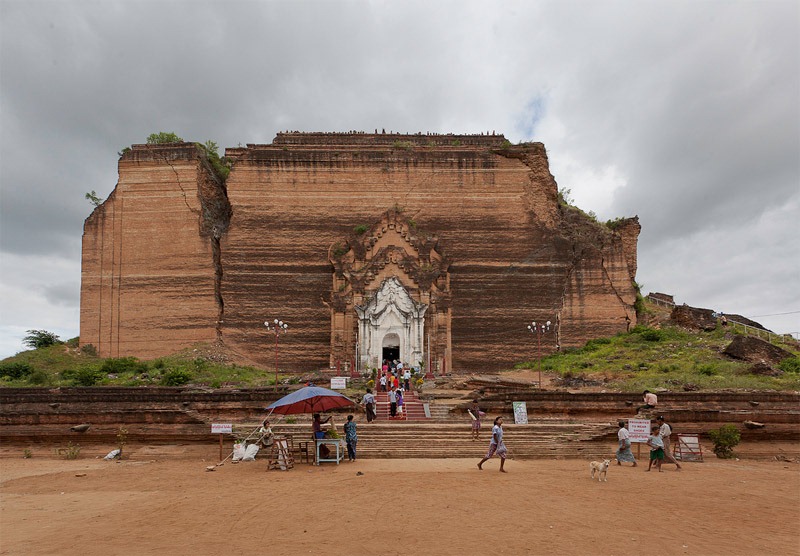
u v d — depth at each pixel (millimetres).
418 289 53406
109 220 57594
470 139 64062
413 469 23375
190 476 22844
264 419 30266
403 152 59094
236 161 58250
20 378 50031
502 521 15297
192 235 56750
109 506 17375
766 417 31938
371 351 51594
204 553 12820
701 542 14133
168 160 58094
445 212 58312
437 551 12969
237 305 56156
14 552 12922
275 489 19344
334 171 58500
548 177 59781
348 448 25625
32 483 21844
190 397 31750
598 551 13188
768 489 21109
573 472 23297
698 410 31766
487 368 55656
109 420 30609
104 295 56500
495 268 57469
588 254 57875
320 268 56906
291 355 55500
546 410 32344
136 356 55344
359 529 14461
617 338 55500
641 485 20906
